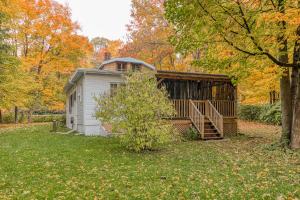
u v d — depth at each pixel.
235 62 10.05
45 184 5.65
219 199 4.75
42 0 23.83
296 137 9.72
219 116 14.19
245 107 25.61
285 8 7.91
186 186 5.55
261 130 17.75
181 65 26.83
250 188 5.34
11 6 18.61
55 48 25.00
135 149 9.69
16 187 5.43
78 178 6.13
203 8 8.33
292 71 10.41
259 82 16.67
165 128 9.97
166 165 7.55
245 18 8.63
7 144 11.20
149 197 4.88
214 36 9.29
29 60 23.47
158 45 26.70
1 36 18.27
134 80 10.47
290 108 10.39
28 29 23.59
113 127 10.13
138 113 9.61
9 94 19.94
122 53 30.05
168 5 8.75
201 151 9.98
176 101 14.56
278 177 6.18
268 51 9.08
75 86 18.41
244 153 9.47
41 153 9.08
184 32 9.27
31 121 26.72
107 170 6.89
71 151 9.52
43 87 24.95
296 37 8.00
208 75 14.64
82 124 15.43
